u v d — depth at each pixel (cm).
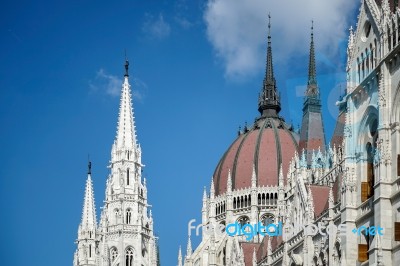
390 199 7688
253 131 19700
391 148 7806
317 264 9594
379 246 7588
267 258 11744
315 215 10125
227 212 18300
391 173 7744
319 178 12531
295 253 10481
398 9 7850
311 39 16088
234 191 18500
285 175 18500
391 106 7888
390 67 7956
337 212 9000
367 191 8312
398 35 7819
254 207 18075
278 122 19850
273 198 18200
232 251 14000
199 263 17425
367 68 8481
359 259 8100
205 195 19150
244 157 19038
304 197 10388
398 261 7450
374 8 8356
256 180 18450
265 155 18838
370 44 8438
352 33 8862
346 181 8531
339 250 8775
